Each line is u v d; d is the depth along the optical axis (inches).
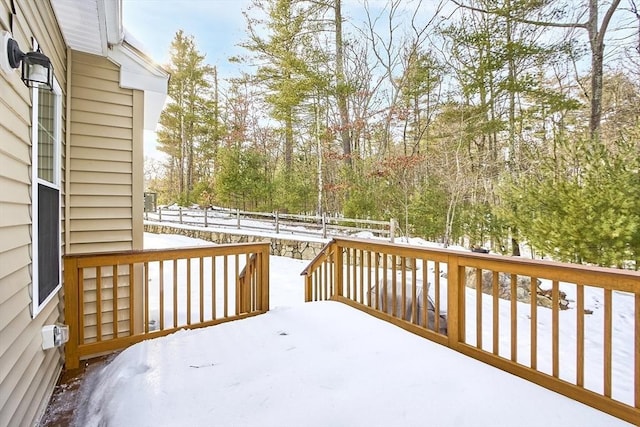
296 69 492.1
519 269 91.0
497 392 82.0
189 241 443.8
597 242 202.4
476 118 415.8
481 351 99.0
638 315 70.3
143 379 90.9
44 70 75.2
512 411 74.6
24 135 76.6
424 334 116.8
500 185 313.7
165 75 154.3
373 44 533.3
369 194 423.2
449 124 454.3
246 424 72.0
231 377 91.8
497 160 410.9
